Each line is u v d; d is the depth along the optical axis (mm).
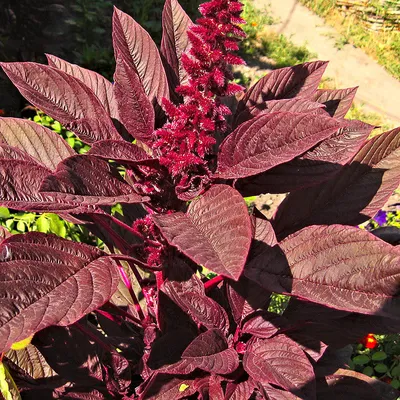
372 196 577
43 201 450
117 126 590
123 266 744
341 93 577
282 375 504
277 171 514
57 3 1893
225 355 506
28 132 588
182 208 531
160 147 472
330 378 686
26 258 423
